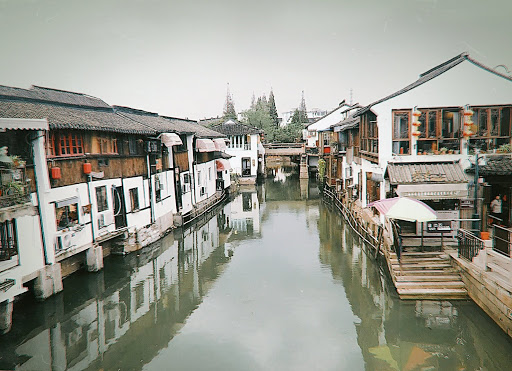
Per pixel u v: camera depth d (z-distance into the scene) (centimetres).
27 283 1117
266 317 1081
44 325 1043
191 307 1160
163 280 1385
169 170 2086
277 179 4609
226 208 2848
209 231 2145
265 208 2806
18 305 1108
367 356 882
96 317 1098
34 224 1077
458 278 1109
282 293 1242
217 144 2844
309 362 864
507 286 855
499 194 1288
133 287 1316
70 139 1281
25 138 1079
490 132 1371
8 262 965
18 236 1009
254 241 1906
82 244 1312
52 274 1145
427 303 1052
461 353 874
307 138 5384
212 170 2981
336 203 2739
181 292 1278
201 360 882
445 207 1334
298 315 1089
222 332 1008
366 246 1647
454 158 1374
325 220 2328
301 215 2511
